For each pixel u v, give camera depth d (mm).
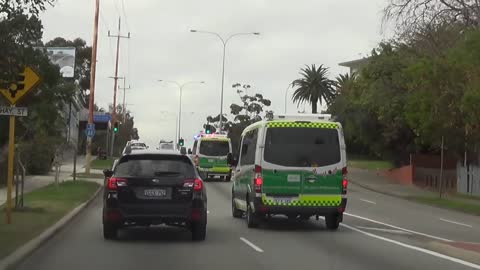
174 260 11930
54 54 57844
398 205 29094
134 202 13945
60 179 34906
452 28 36250
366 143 52281
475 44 29359
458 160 40781
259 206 16875
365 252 13188
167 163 14359
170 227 17281
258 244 14227
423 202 32062
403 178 45375
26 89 14648
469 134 32844
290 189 16906
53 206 20672
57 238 14875
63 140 28328
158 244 14070
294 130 17109
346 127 51656
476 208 28656
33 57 12008
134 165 14250
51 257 12188
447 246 13516
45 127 28859
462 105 28875
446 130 33281
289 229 17484
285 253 12914
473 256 12320
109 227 14352
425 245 14406
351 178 47125
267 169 16922
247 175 18109
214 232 16469
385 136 47594
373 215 23203
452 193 38281
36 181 32812
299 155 17016
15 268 10992
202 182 14523
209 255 12562
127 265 11367
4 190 26406
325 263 11719
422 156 46375
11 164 15469
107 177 14906
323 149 17109
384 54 43688
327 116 17844
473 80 29094
